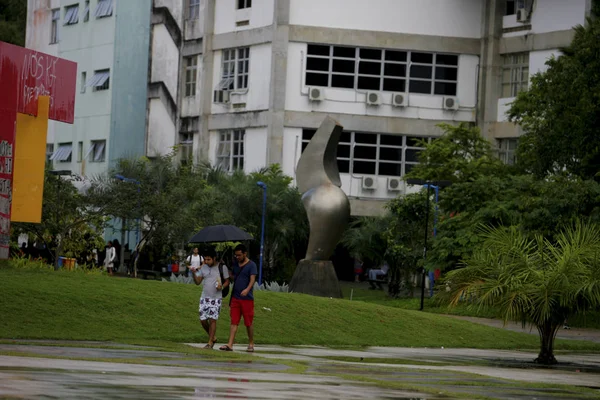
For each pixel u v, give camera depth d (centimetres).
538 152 4869
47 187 4047
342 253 7331
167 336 2548
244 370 1750
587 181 4353
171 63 7500
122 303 2727
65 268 3947
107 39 7944
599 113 4662
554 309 2444
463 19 6850
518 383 1862
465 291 2514
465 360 2486
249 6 6906
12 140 3106
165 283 3158
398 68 6831
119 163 6097
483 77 6831
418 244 5653
